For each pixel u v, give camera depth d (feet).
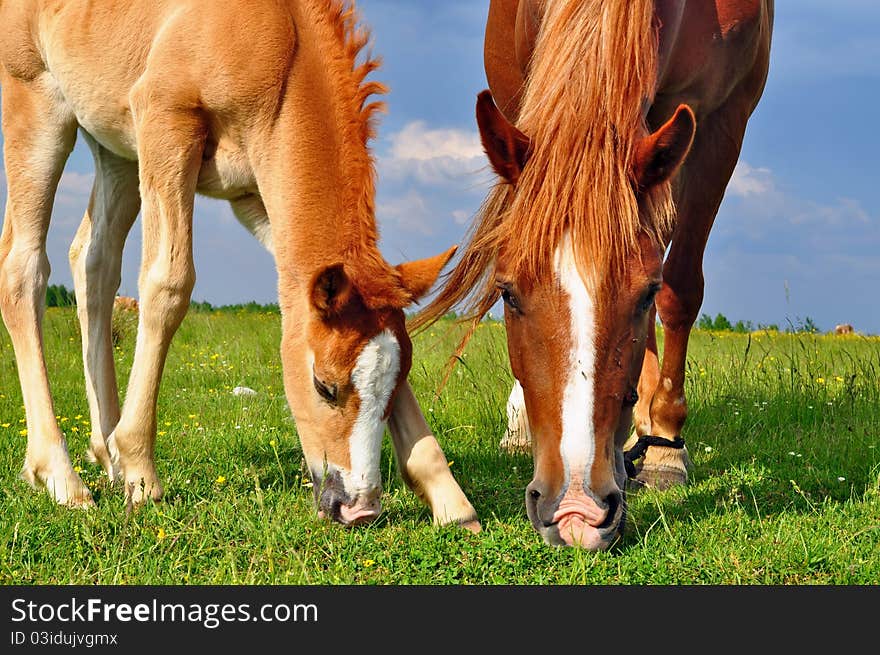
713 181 16.90
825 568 11.91
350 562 11.70
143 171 14.49
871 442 18.60
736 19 15.55
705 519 13.82
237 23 14.20
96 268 17.13
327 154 14.01
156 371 14.42
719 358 32.19
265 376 28.30
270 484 15.76
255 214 16.01
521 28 16.58
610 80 10.85
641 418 17.85
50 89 16.65
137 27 15.24
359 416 12.94
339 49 14.44
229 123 14.62
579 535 10.02
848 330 53.72
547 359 10.27
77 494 14.49
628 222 10.30
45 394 15.26
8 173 16.56
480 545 12.28
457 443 19.40
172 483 15.42
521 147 11.16
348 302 12.82
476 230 12.34
